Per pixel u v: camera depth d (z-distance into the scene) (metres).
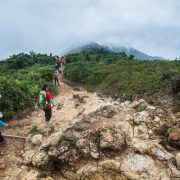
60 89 13.37
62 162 5.30
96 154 5.30
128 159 5.16
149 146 5.38
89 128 5.89
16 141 6.77
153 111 6.59
